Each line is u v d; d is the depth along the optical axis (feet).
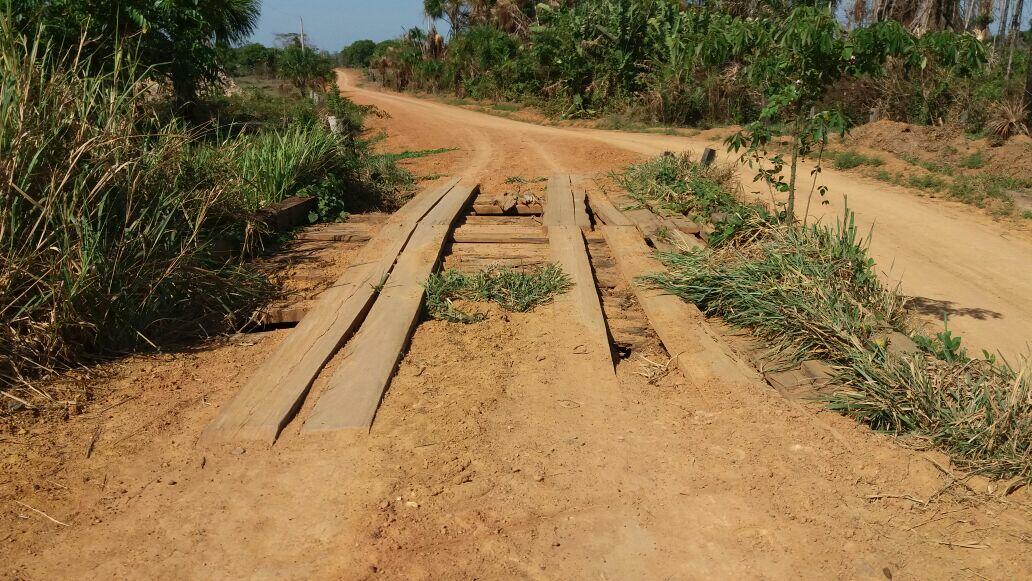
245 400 12.41
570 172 43.04
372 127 78.23
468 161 48.96
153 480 10.37
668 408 12.62
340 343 15.06
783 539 9.13
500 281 18.56
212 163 21.72
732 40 20.74
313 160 29.30
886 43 18.72
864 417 12.24
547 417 12.19
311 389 13.12
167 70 51.78
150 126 20.04
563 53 95.55
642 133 75.61
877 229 32.04
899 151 50.21
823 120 20.29
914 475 10.51
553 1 111.96
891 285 24.08
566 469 10.63
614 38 90.53
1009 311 21.54
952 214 35.60
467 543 8.98
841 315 14.38
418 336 15.70
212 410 12.44
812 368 13.79
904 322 15.75
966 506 9.81
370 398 12.52
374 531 9.17
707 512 9.66
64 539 9.10
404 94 161.58
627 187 34.68
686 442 11.41
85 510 9.70
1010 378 12.09
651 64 87.97
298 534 9.17
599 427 11.89
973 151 47.70
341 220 27.61
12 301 13.41
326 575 8.43
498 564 8.63
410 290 17.99
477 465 10.68
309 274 20.01
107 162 16.08
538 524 9.39
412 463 10.70
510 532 9.21
